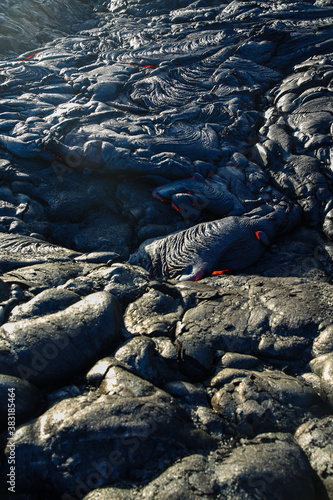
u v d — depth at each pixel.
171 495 1.93
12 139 5.66
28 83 7.86
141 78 7.88
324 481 2.17
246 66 7.88
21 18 11.16
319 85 6.98
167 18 11.61
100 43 10.19
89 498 1.98
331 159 5.52
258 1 11.89
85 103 7.14
